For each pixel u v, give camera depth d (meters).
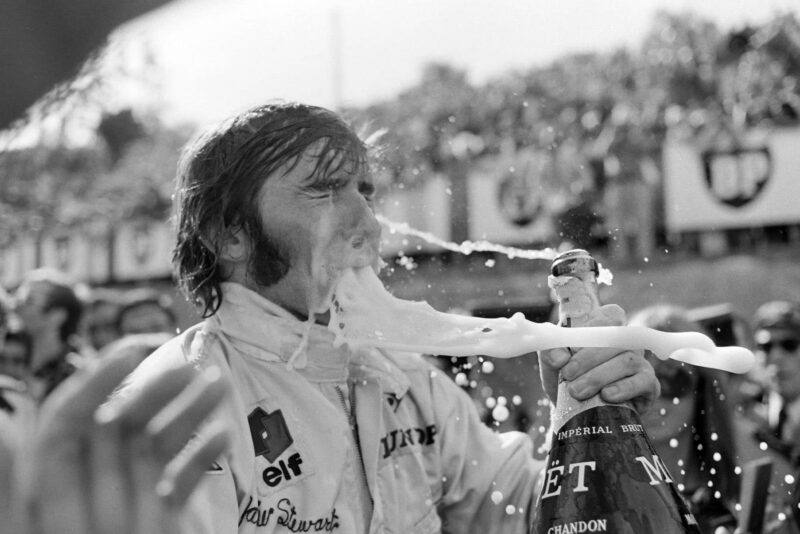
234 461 0.96
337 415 1.03
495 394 1.67
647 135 5.84
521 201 5.71
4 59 0.39
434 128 6.63
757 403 2.43
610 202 5.58
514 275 4.66
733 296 5.35
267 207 1.00
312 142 1.00
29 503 0.41
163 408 0.46
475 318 0.97
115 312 3.55
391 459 1.11
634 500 0.88
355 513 1.04
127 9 0.40
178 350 1.02
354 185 1.03
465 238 4.86
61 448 0.42
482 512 1.20
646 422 1.54
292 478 1.00
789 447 2.16
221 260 1.04
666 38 6.55
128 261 7.98
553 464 0.94
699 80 6.20
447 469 1.19
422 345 0.98
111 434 0.44
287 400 1.02
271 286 1.03
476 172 5.94
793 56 5.94
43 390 2.70
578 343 0.92
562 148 5.93
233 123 1.03
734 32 6.29
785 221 5.47
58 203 8.14
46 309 2.76
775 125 5.60
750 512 1.50
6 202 7.97
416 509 1.11
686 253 5.52
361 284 1.03
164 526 0.44
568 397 0.96
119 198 8.05
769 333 2.40
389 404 1.13
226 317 1.04
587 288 0.95
